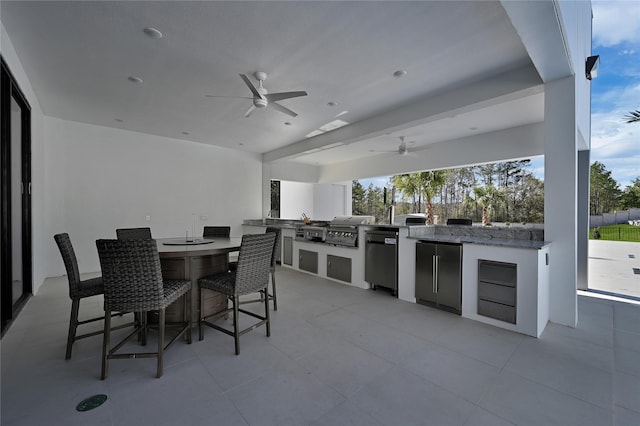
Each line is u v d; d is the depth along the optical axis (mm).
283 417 1487
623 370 1968
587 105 4016
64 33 2416
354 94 3637
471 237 3395
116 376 1853
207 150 6410
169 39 2506
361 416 1501
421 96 3691
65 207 4672
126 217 5270
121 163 5230
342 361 2068
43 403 1574
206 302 2623
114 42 2547
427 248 3311
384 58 2795
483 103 3301
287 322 2826
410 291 3504
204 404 1583
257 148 6832
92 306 3248
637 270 5383
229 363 2029
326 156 8031
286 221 6777
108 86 3426
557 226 2811
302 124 4910
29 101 3326
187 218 6066
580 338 2484
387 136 5922
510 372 1937
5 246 2746
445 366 2008
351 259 4293
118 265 1838
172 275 2492
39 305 3242
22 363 2004
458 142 6059
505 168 12984
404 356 2148
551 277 2848
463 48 2627
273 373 1905
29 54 2732
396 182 10727
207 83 3342
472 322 2846
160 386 1748
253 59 2826
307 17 2219
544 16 1848
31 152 3531
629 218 6230
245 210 7066
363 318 2941
